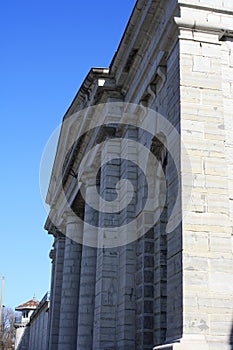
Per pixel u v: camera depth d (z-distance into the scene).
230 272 15.98
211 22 18.94
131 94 24.78
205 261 15.93
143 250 21.64
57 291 39.56
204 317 15.34
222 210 16.64
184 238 16.08
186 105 17.77
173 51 19.33
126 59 23.94
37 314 72.50
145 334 20.45
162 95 21.09
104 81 25.94
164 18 20.48
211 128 17.62
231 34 19.12
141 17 21.91
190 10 19.00
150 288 21.12
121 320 22.00
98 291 23.62
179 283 15.85
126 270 22.28
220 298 15.62
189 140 17.33
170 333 16.16
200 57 18.53
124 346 21.14
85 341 26.64
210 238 16.23
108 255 23.77
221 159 17.28
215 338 15.15
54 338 38.31
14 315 125.62
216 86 18.25
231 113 18.22
